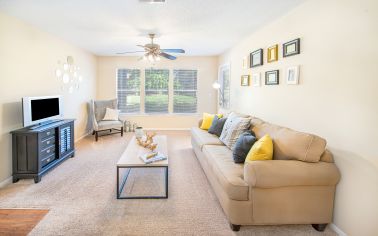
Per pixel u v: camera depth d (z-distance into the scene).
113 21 3.62
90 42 5.25
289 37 3.17
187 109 7.59
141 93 7.48
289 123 3.17
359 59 2.05
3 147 3.25
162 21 3.63
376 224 1.91
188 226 2.34
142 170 3.90
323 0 2.49
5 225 2.31
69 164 4.12
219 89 7.15
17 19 3.50
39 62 4.11
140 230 2.26
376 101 1.90
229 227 2.33
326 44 2.46
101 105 6.68
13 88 3.44
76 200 2.83
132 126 7.34
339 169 2.27
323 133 2.51
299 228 2.35
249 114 4.61
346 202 2.19
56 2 2.86
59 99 4.40
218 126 4.39
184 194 3.03
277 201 2.23
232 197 2.23
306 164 2.25
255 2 2.86
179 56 7.37
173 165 4.16
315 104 2.63
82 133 6.25
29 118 3.45
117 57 7.32
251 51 4.51
